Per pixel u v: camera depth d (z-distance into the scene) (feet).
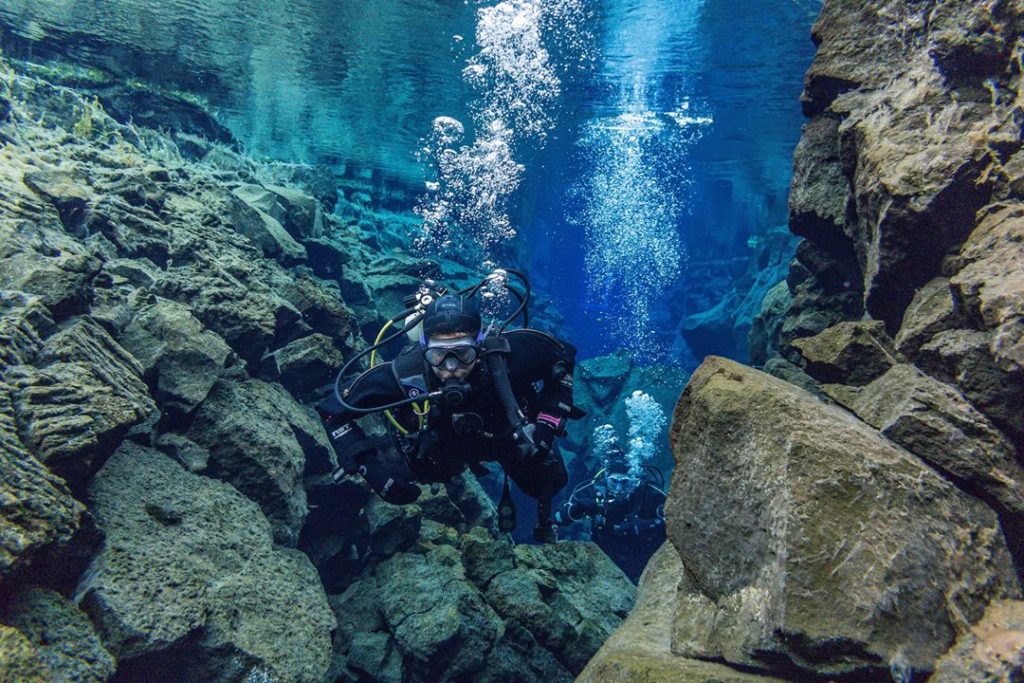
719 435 7.38
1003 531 6.63
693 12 36.70
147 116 35.29
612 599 19.30
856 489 6.37
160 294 16.90
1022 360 6.79
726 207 102.78
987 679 5.11
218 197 24.30
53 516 9.57
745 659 6.34
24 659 8.38
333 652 15.93
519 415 8.45
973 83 10.05
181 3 32.40
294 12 33.71
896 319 10.52
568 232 130.62
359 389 9.30
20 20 32.89
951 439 6.96
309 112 49.85
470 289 10.07
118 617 10.24
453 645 15.53
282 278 22.07
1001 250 8.00
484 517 23.95
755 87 49.39
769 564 6.48
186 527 12.67
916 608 5.81
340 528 19.01
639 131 63.52
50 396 10.94
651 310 130.82
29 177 16.94
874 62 12.26
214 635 11.25
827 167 13.57
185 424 15.19
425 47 38.45
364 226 51.55
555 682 16.46
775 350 19.63
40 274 12.83
